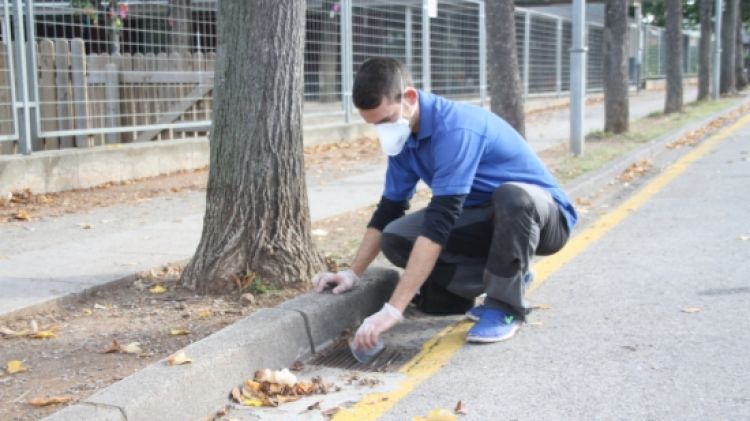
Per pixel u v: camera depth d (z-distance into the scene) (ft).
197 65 34.83
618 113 44.11
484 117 13.62
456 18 55.93
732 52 88.94
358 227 22.02
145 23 35.81
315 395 11.92
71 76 30.37
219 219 15.30
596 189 29.96
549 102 73.61
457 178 12.74
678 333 14.11
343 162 36.60
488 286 14.03
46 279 15.93
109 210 24.73
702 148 42.55
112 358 12.13
